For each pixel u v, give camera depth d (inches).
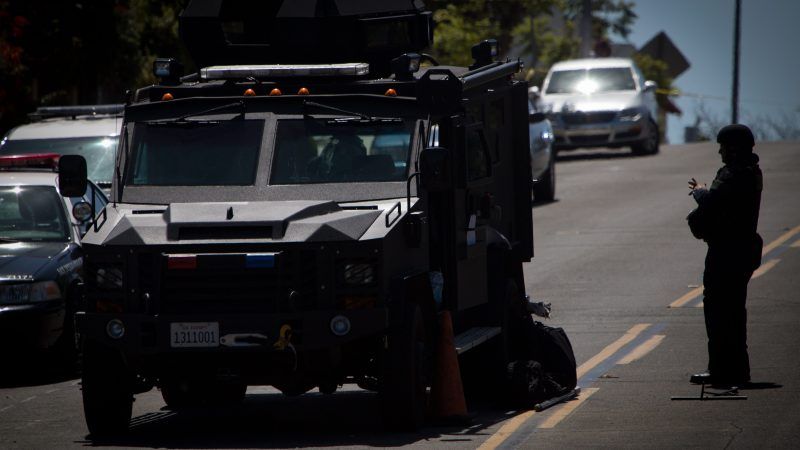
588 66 5679.1
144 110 1635.1
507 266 1779.0
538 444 1453.0
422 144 1562.5
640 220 3811.5
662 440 1453.0
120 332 1477.6
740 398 1683.1
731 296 1747.0
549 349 1770.4
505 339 1728.6
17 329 1983.3
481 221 1715.1
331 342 1449.3
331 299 1457.9
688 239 3417.8
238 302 1459.2
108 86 4608.8
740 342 1756.9
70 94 4365.2
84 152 2753.4
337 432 1568.7
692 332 2236.7
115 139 2773.1
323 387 1612.9
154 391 1953.7
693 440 1446.9
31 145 2768.2
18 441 1568.7
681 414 1595.7
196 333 1453.0
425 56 1846.7
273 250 1455.5
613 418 1589.6
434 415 1574.8
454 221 1611.7
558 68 5693.9
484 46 1838.1
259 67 1647.4
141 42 4303.6
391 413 1508.4
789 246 3216.0
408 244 1514.5
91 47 4025.6
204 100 1619.1
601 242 3415.4
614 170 5221.5
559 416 1612.9
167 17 4407.0
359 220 1481.3
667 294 2645.2
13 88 3725.4
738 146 1728.6
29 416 1748.3
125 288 1483.8
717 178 1729.8
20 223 2150.6
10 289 1990.7
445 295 1612.9
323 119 1587.1
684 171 5068.9
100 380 1537.9
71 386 1980.8
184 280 1464.1
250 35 1788.9
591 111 5442.9
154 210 1547.7
